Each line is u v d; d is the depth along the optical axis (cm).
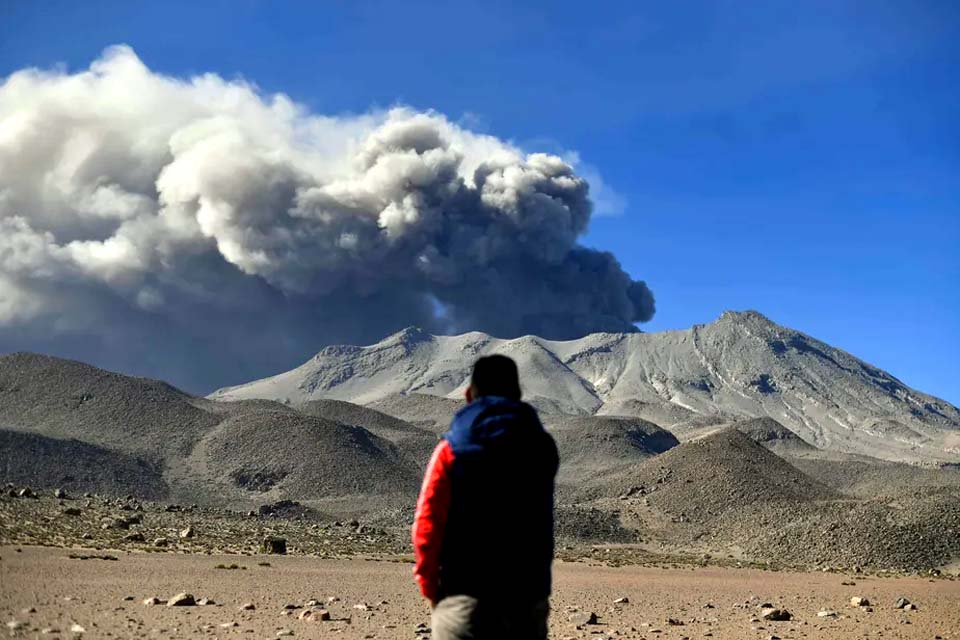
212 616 2330
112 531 6850
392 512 15375
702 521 15275
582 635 2316
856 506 12569
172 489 18362
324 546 8306
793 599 4519
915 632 2744
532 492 793
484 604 770
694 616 3170
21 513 6719
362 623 2380
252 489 19038
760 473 17050
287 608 2686
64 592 2727
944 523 11106
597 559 9288
